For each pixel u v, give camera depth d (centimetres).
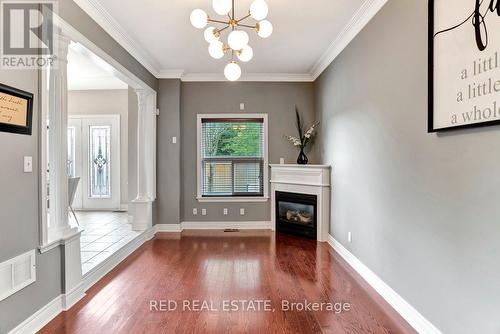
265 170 539
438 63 194
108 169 661
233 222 542
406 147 237
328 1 286
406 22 236
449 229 189
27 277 208
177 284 297
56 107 248
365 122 314
